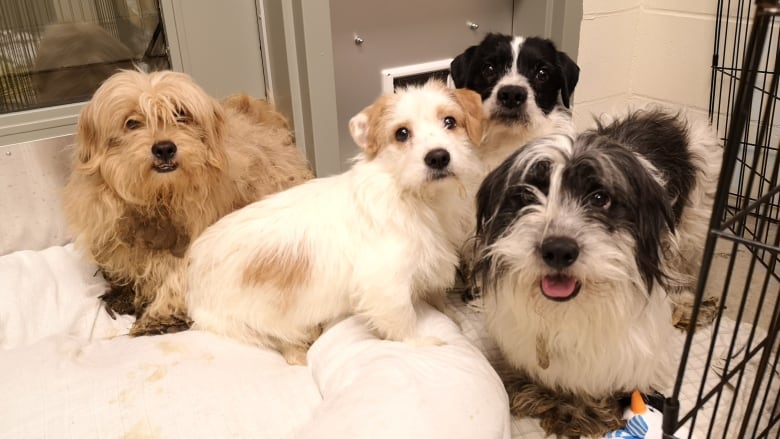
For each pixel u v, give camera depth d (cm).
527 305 137
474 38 272
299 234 160
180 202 172
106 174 166
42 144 206
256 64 240
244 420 141
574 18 255
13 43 209
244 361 159
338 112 253
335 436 123
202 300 172
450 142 150
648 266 131
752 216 190
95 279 197
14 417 136
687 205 172
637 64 282
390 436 123
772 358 162
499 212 136
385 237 156
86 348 164
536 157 131
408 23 254
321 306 163
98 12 218
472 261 175
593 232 123
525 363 153
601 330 137
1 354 154
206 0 220
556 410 152
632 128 168
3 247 206
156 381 147
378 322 158
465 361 148
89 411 139
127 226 176
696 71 262
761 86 234
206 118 169
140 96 161
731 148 94
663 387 156
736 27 239
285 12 214
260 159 196
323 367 156
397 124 152
